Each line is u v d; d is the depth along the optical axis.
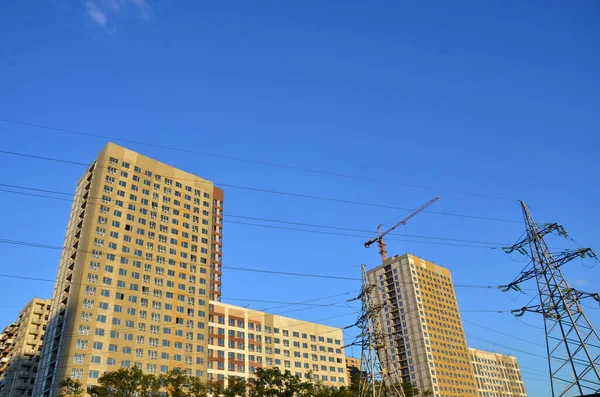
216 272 198.38
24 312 192.75
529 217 78.62
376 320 90.81
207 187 189.50
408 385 162.25
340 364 195.12
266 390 109.81
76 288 137.62
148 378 100.44
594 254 71.06
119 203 157.50
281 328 184.50
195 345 153.62
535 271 75.62
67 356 126.50
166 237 164.88
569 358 67.31
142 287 150.38
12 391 170.12
